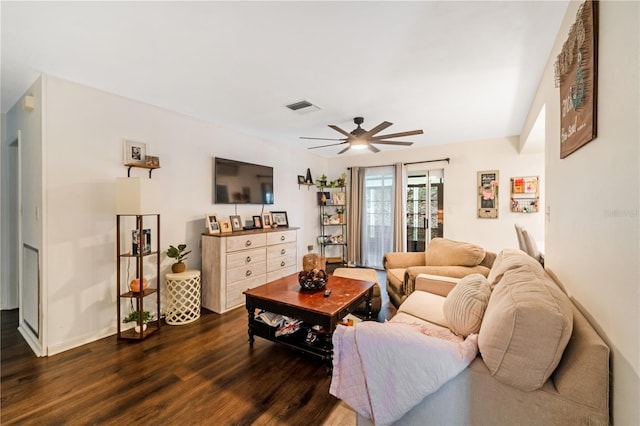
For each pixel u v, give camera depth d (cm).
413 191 536
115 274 275
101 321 265
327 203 584
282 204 502
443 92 272
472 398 111
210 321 301
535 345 100
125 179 252
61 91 242
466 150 475
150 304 304
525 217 434
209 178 370
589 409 94
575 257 143
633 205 84
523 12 161
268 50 200
